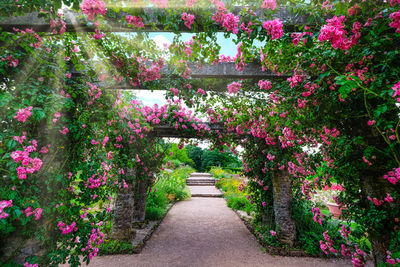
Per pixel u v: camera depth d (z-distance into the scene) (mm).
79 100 2297
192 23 1559
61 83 2090
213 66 2477
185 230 5039
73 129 2082
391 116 1580
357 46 1423
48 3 1395
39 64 1892
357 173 1759
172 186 9219
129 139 3502
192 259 3420
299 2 1488
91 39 1947
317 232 3887
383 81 1364
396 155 1482
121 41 1995
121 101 3051
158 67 2371
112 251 3541
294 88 2084
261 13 1624
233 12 1652
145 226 5133
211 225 5480
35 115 1670
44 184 1838
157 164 5402
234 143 5125
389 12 1252
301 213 4113
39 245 1864
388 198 1508
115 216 3998
